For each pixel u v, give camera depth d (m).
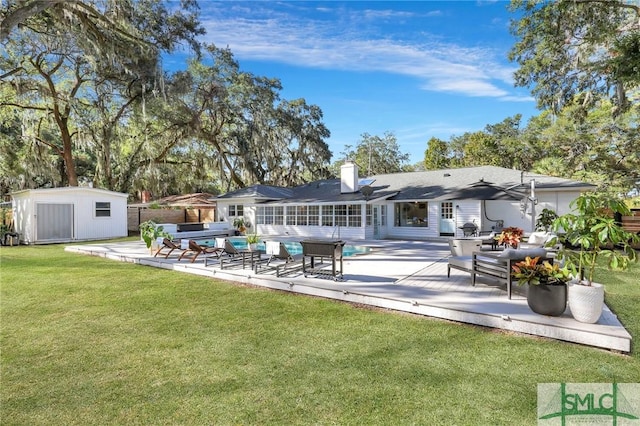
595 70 12.44
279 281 6.81
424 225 16.91
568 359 3.59
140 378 3.29
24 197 16.16
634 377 3.23
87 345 4.08
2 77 17.22
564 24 12.14
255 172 27.33
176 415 2.70
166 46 19.17
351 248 13.01
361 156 42.34
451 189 16.05
